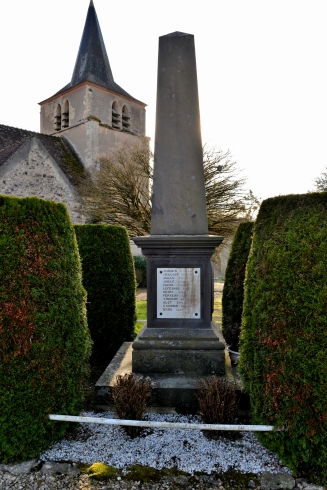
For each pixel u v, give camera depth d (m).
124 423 2.60
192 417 3.09
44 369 2.59
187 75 3.82
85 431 2.92
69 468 2.45
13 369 2.49
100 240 5.23
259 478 2.37
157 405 3.20
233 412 2.83
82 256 5.19
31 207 2.71
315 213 2.57
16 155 14.71
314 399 2.37
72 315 2.83
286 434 2.49
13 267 2.52
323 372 2.32
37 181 15.29
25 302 2.53
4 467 2.47
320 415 2.34
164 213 3.77
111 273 5.20
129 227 15.44
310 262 2.44
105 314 5.14
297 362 2.41
